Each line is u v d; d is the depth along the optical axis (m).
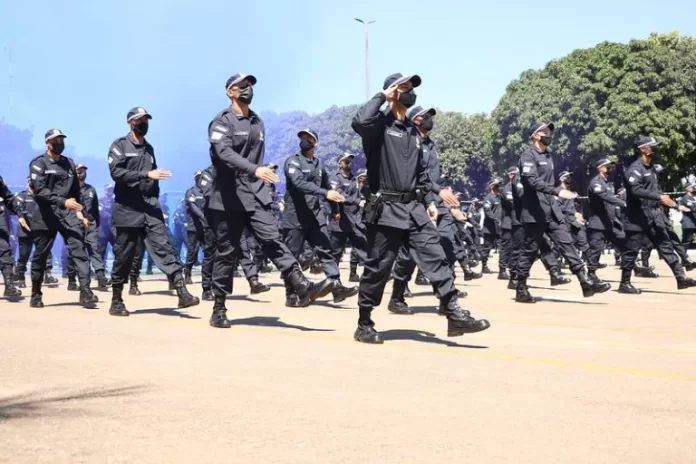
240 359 6.71
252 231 8.73
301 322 9.55
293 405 4.99
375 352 7.18
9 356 6.83
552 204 12.27
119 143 10.20
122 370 6.16
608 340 8.24
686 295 14.08
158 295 13.88
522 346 7.73
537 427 4.51
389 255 7.73
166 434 4.29
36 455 3.90
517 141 53.53
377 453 3.96
